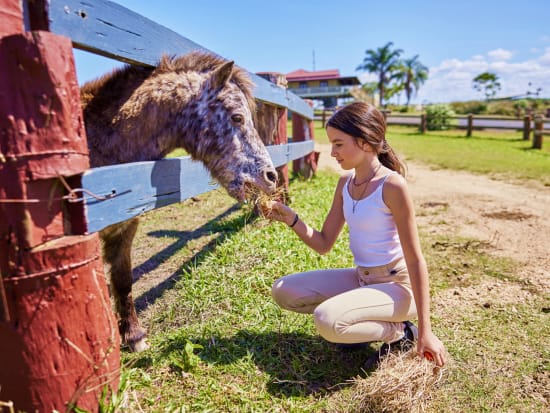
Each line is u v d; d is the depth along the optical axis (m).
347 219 2.59
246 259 3.95
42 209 1.58
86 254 1.67
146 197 2.29
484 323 3.16
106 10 2.12
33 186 1.55
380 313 2.38
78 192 1.70
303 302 2.72
